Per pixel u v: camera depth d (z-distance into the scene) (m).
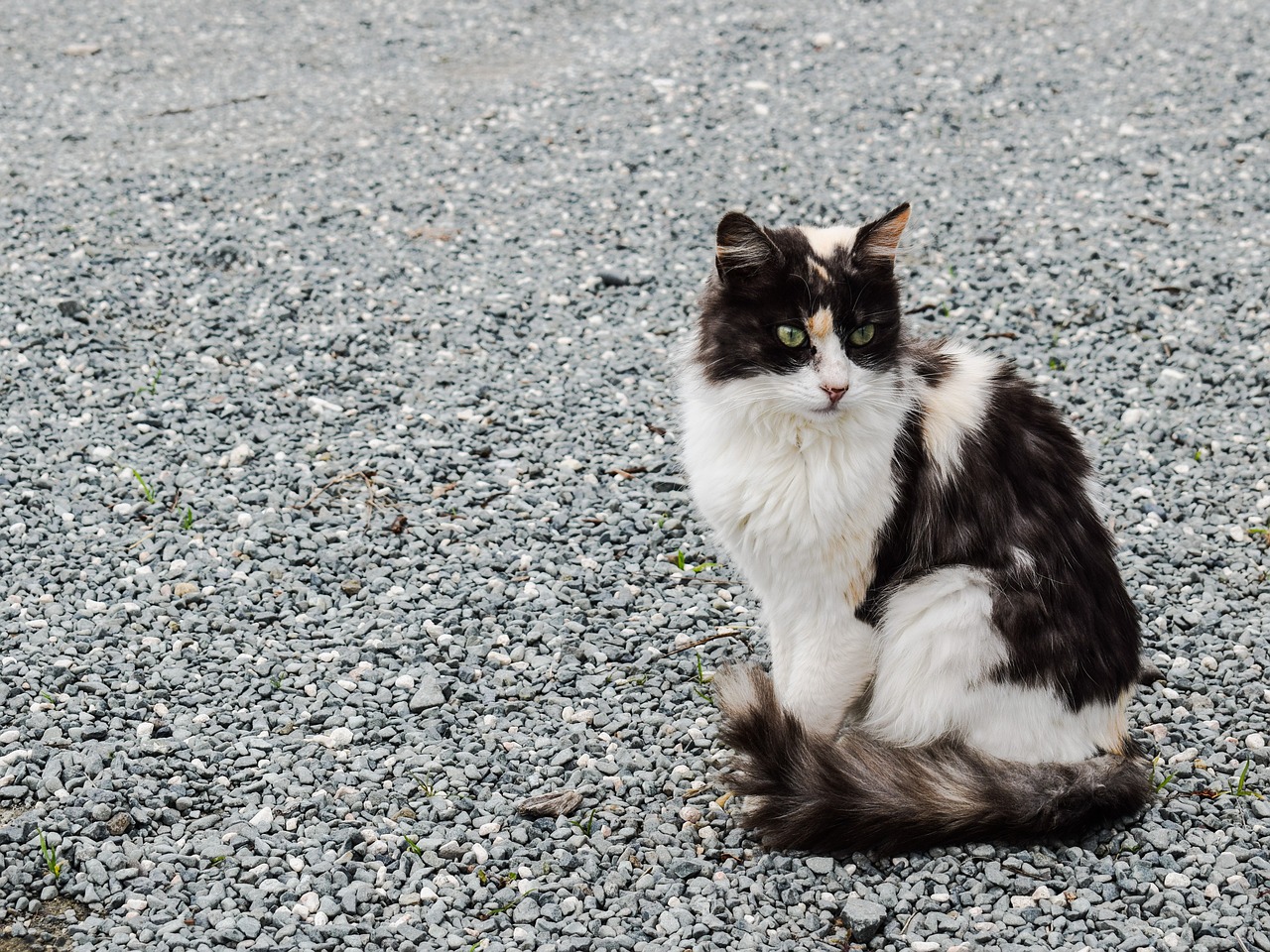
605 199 8.17
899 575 3.71
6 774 3.82
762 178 8.46
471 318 6.84
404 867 3.56
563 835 3.69
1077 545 3.73
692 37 11.04
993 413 3.78
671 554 5.14
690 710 4.29
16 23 11.80
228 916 3.35
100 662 4.33
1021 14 11.40
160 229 7.64
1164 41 10.60
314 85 10.34
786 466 3.65
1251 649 4.57
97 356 6.28
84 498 5.30
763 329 3.61
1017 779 3.48
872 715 3.87
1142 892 3.45
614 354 6.59
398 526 5.19
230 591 4.78
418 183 8.43
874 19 11.37
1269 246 7.39
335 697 4.24
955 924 3.34
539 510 5.36
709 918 3.39
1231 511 5.38
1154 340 6.60
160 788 3.80
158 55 11.12
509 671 4.42
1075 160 8.56
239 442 5.73
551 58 10.85
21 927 3.32
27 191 8.12
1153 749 4.09
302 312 6.83
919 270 7.32
